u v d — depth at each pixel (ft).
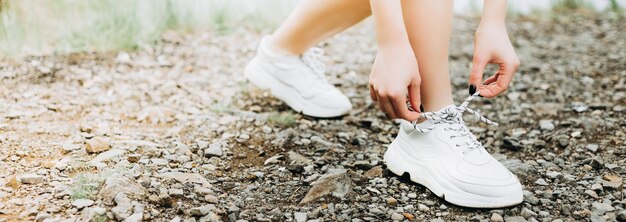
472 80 5.28
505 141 6.64
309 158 6.13
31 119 6.45
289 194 5.35
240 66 8.84
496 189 5.14
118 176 5.24
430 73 5.24
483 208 5.16
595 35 11.80
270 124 6.93
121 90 7.52
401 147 5.71
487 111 7.81
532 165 6.10
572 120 7.34
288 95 7.24
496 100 8.21
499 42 5.20
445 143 5.37
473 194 5.15
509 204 5.16
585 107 7.84
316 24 6.68
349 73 8.98
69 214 4.73
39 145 5.87
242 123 6.91
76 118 6.64
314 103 7.18
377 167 5.86
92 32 8.80
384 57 4.83
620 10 13.99
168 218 4.81
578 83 8.91
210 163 5.89
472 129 7.13
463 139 5.38
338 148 6.41
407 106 5.25
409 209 5.16
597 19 13.11
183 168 5.68
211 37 9.88
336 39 10.60
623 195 5.44
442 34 5.14
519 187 5.23
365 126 7.14
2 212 4.69
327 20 6.59
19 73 7.55
